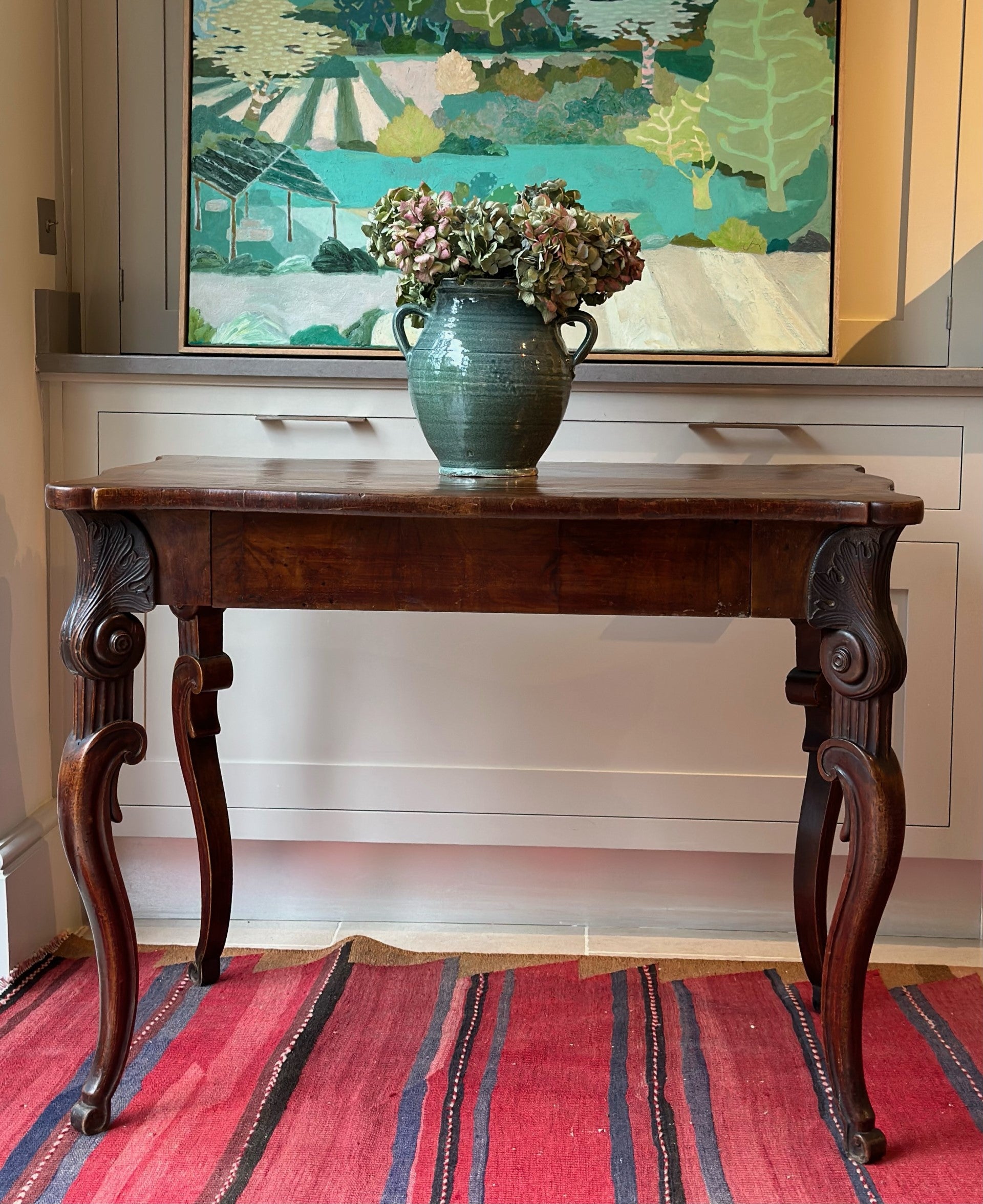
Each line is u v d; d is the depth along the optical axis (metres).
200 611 1.89
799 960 2.18
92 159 2.40
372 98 2.30
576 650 2.25
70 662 1.52
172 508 1.45
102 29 2.38
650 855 2.34
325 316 2.31
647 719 2.25
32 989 2.02
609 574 1.49
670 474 1.85
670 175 2.27
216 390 2.22
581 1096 1.68
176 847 2.38
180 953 2.18
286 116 2.30
